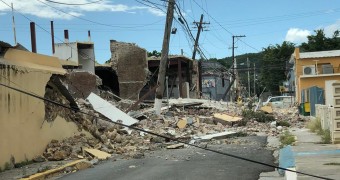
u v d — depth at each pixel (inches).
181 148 632.4
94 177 408.8
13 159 477.1
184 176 391.2
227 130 893.8
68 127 631.2
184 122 903.1
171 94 1854.1
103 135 680.4
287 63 2600.9
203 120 1009.5
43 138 557.0
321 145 530.0
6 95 472.4
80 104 803.4
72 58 1498.5
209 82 2851.9
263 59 3129.9
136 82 1652.3
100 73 1726.1
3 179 399.5
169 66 1827.0
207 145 659.4
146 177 392.2
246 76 4195.4
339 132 531.5
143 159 527.5
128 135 739.4
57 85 616.1
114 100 1352.1
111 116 814.5
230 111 1248.2
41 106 555.2
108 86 1749.5
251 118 1072.2
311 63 1718.8
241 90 3314.5
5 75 473.1
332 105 558.9
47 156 542.9
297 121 1096.8
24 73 517.3
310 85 1556.3
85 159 527.8
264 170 417.7
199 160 497.7
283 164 410.6
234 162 470.6
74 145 585.6
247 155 530.3
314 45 2615.7
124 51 1663.4
